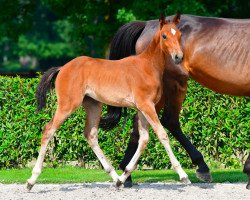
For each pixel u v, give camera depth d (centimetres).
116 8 2311
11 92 1406
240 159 1398
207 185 1148
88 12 2328
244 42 1134
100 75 1082
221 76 1145
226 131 1377
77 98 1074
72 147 1408
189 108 1375
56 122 1077
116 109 1160
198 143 1386
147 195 1045
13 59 5675
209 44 1148
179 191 1080
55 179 1225
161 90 1089
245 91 1152
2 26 2500
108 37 2319
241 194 1054
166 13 2062
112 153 1391
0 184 1191
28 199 1021
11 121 1405
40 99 1097
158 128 1059
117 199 1012
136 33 1199
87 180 1222
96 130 1134
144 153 1384
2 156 1402
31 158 1416
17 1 2542
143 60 1081
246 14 2403
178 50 1038
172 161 1059
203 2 2284
